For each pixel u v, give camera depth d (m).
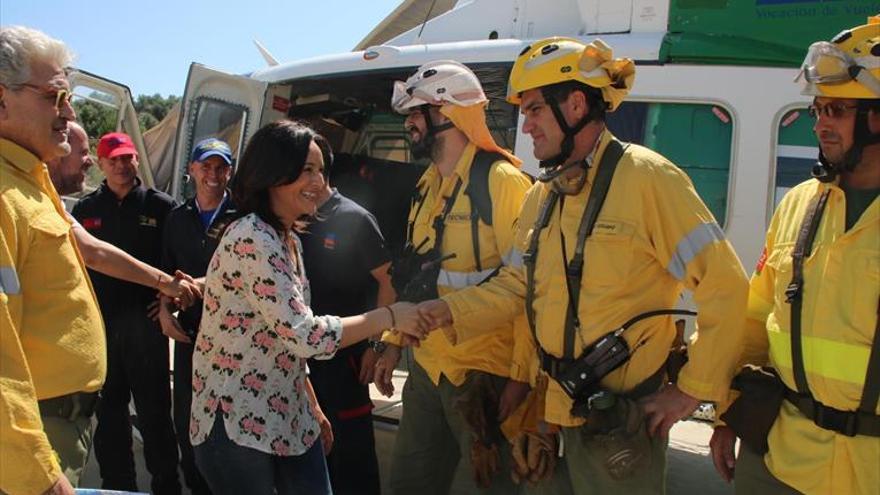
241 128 5.25
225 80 5.16
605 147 2.21
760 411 2.05
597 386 2.17
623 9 4.22
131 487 3.70
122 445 3.67
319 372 3.18
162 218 3.79
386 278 3.23
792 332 1.95
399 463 3.07
